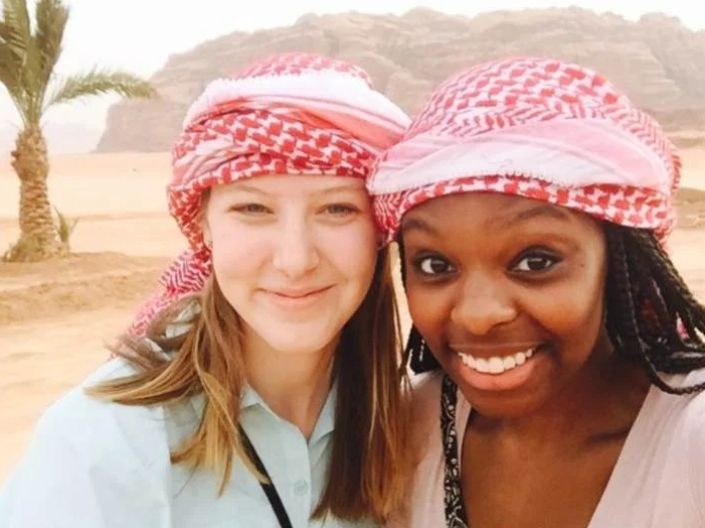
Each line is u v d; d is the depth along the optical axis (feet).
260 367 1.95
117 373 1.84
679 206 21.03
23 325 10.58
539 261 1.52
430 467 1.91
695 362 1.63
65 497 1.66
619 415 1.68
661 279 1.63
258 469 1.87
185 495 1.80
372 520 2.02
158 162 73.26
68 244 16.34
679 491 1.52
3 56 14.92
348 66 1.85
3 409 7.30
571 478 1.70
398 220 1.63
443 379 1.91
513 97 1.53
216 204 1.78
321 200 1.75
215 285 1.87
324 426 2.00
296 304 1.78
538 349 1.57
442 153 1.50
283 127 1.68
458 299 1.56
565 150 1.45
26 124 15.69
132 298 12.19
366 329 1.99
